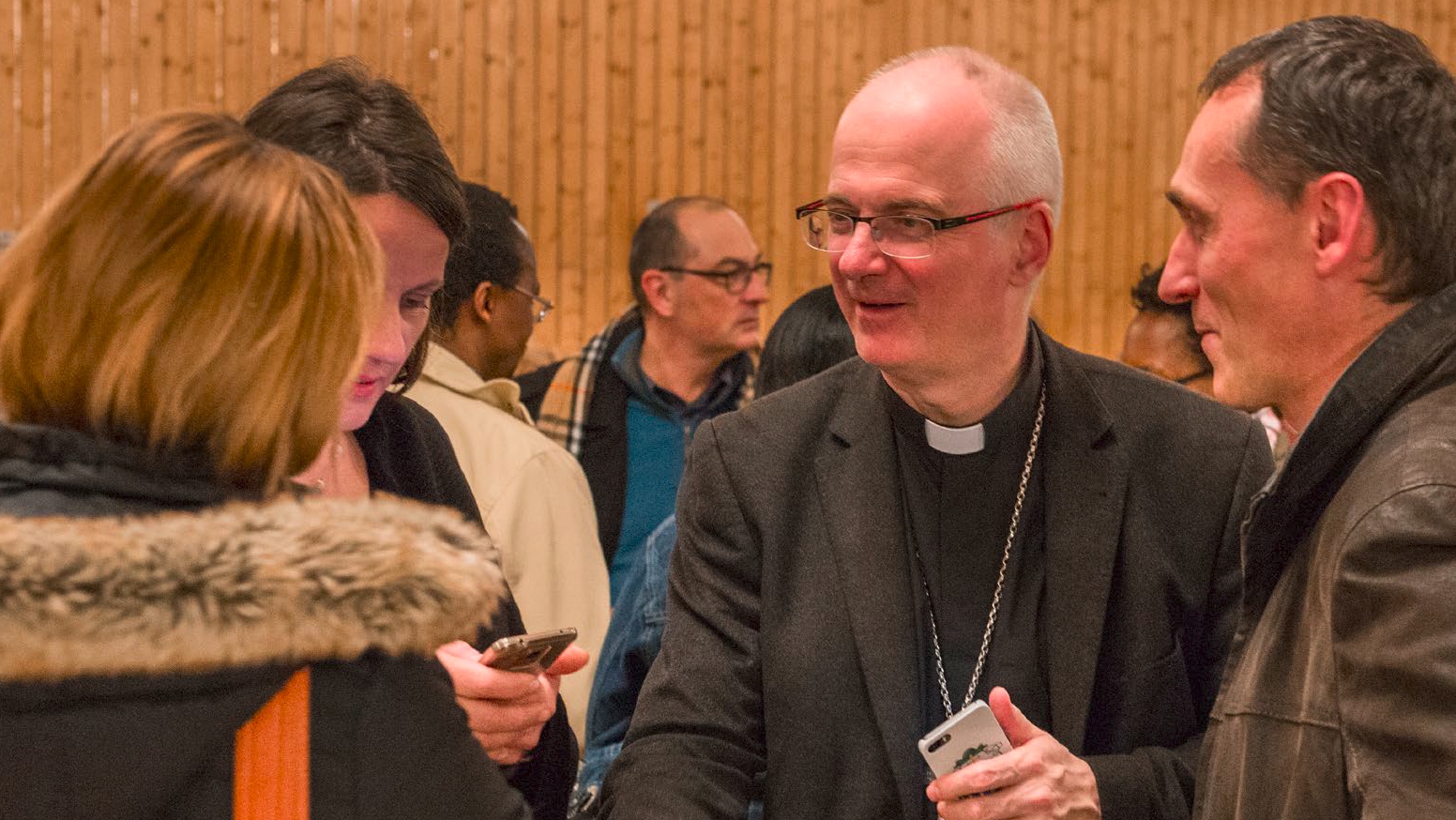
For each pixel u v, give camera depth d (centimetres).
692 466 176
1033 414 172
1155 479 169
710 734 164
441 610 93
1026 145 161
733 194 706
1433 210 119
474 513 173
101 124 642
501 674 133
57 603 84
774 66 708
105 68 642
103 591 85
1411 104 120
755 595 170
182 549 88
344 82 151
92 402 95
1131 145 747
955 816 144
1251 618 133
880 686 161
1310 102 121
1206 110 129
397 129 148
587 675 233
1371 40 123
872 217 158
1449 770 99
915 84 160
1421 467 109
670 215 381
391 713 96
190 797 92
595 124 691
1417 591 104
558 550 231
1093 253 745
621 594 207
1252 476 169
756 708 167
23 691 87
